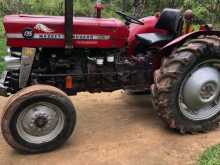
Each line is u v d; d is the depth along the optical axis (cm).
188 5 1216
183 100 479
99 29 477
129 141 461
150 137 470
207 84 482
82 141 466
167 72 458
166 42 533
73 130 448
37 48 466
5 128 418
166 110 464
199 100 481
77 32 468
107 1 1250
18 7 1267
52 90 427
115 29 484
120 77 518
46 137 439
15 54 461
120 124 514
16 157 433
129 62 519
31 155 437
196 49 459
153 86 471
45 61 480
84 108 577
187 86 475
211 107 498
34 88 425
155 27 571
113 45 489
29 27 445
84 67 498
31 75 472
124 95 632
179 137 471
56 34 457
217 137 472
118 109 571
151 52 537
